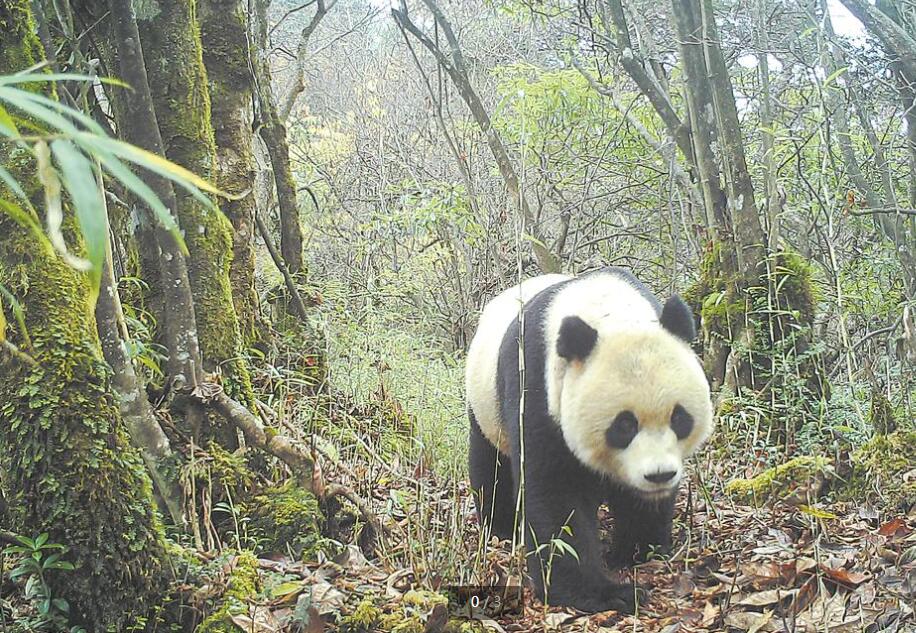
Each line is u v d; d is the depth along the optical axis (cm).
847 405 316
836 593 200
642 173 566
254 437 228
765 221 380
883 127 460
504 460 267
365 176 707
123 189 264
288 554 215
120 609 181
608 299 235
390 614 178
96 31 253
